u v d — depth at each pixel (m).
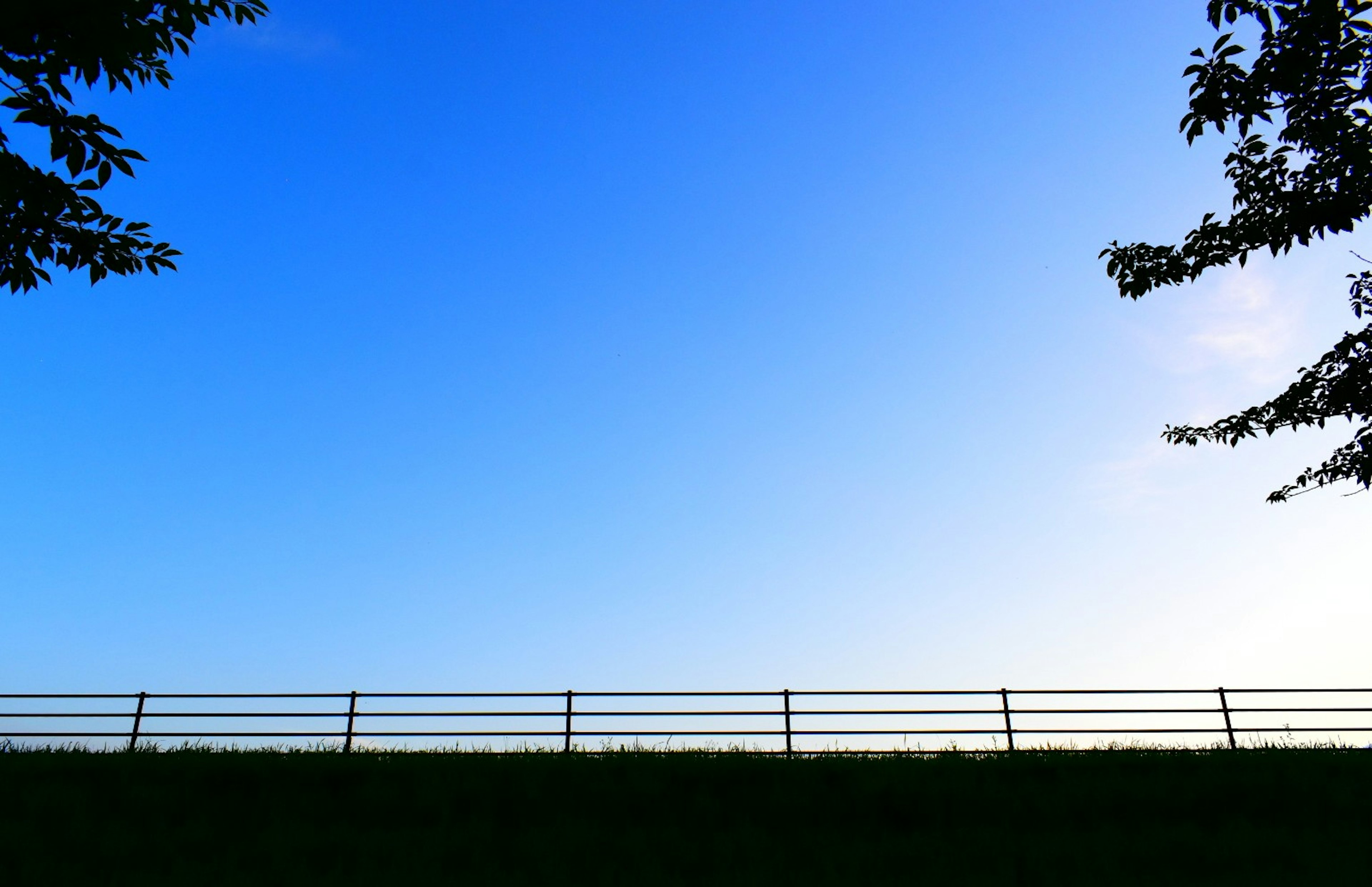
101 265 10.24
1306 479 15.34
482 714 15.84
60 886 8.51
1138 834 10.91
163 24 8.84
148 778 12.59
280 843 10.09
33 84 8.39
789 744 15.73
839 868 9.67
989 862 9.87
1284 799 12.28
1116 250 14.05
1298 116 10.52
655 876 9.25
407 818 11.37
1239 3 9.72
